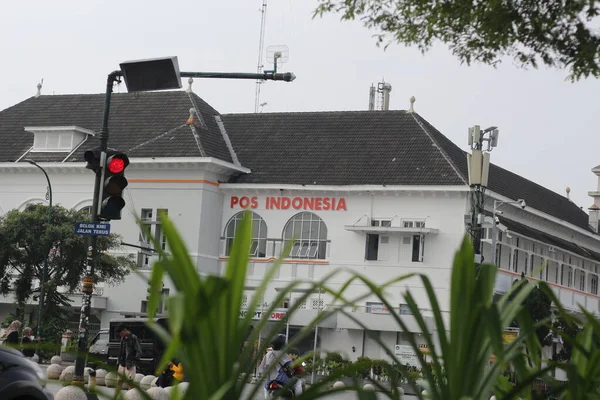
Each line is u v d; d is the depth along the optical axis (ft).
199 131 346.74
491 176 363.15
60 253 293.23
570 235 404.57
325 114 365.40
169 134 346.33
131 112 366.43
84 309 105.09
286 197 335.47
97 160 97.25
